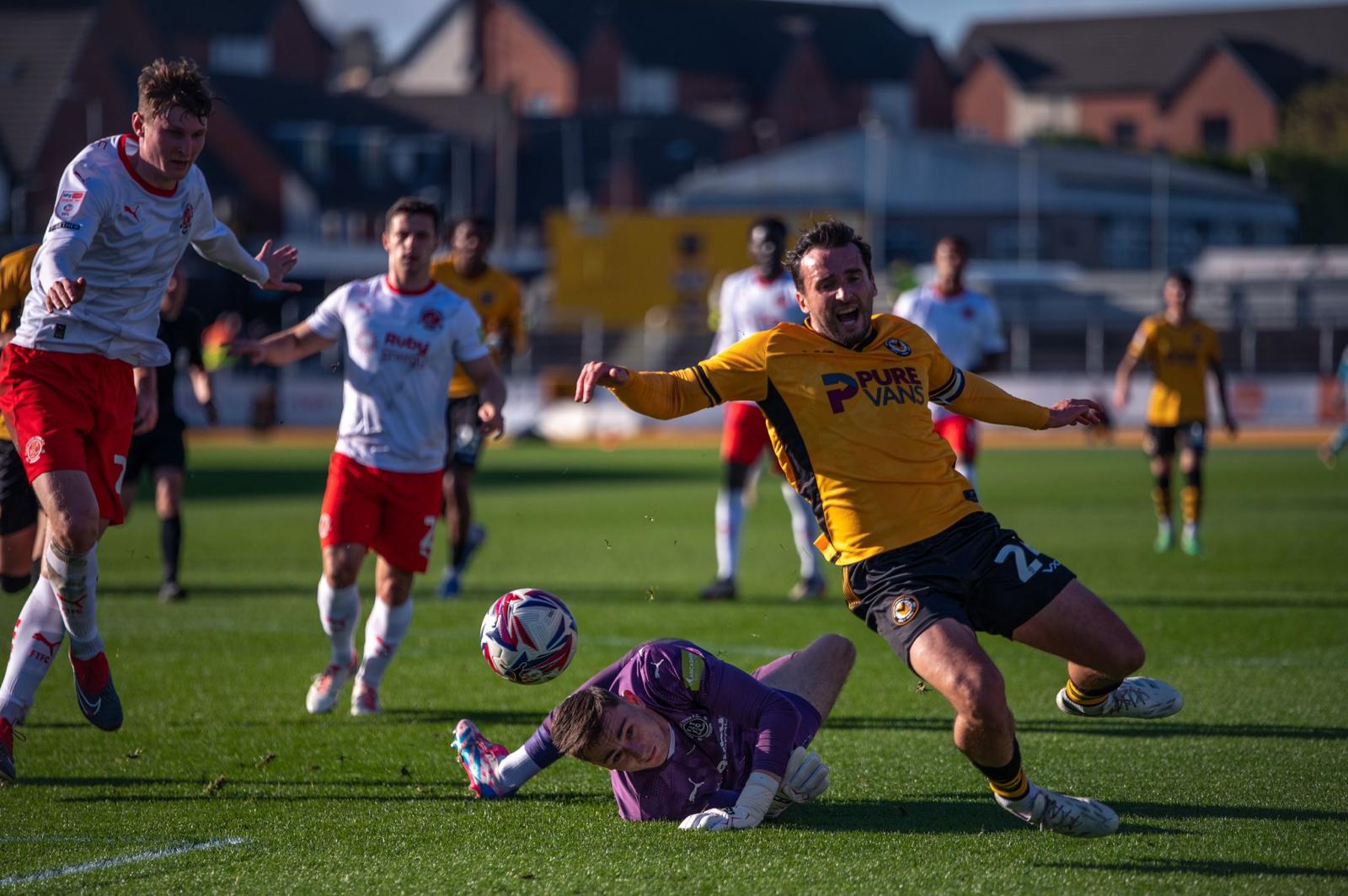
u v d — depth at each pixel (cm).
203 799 1881
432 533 2453
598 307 18062
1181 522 5788
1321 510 6206
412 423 2406
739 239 17862
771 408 1795
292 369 13838
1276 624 3309
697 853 1628
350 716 2420
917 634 1658
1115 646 1686
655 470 9188
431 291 2448
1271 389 12700
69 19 19188
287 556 4894
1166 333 4778
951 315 4097
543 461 10050
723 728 1772
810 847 1652
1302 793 1888
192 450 11425
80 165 1919
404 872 1570
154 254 1992
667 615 3553
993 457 10531
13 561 2212
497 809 1831
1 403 1959
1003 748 1608
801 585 3947
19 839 1702
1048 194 19288
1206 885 1516
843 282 1769
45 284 1825
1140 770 2019
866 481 1755
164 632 3291
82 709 2003
